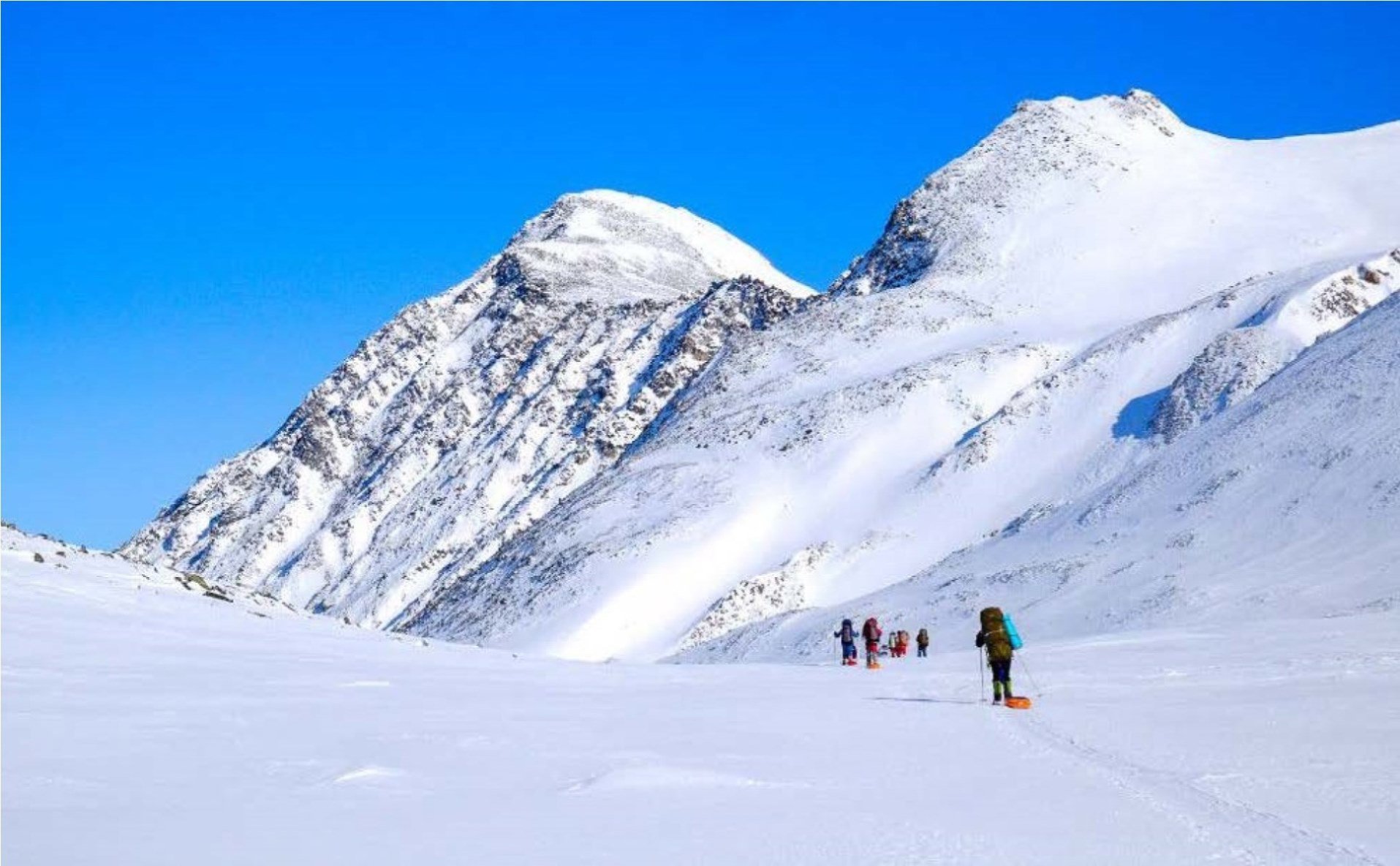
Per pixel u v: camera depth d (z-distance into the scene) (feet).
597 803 36.58
